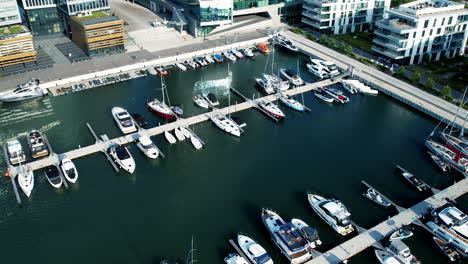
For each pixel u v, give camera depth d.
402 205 85.00
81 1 147.12
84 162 96.56
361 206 84.62
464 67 138.62
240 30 168.25
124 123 106.69
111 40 143.50
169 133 106.06
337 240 76.94
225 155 99.81
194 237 77.50
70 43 153.12
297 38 163.62
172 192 88.31
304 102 122.50
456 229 76.50
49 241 76.81
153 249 75.06
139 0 198.75
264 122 112.62
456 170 95.69
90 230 79.06
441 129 109.81
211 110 116.69
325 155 99.62
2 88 122.50
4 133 106.62
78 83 128.62
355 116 115.62
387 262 71.06
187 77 135.88
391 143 104.19
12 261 72.88
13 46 130.62
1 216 82.25
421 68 138.38
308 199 85.25
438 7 140.50
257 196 87.25
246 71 140.88
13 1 139.50
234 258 71.94
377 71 136.38
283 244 73.25
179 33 164.00
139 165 96.25
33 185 89.44
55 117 113.12
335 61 144.25
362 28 172.12
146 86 129.12
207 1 153.38
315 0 163.50
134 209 83.94
